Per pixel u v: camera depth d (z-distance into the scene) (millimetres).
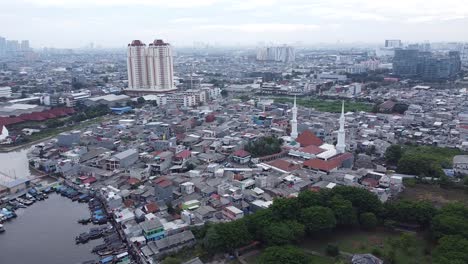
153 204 166000
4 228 161500
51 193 197250
